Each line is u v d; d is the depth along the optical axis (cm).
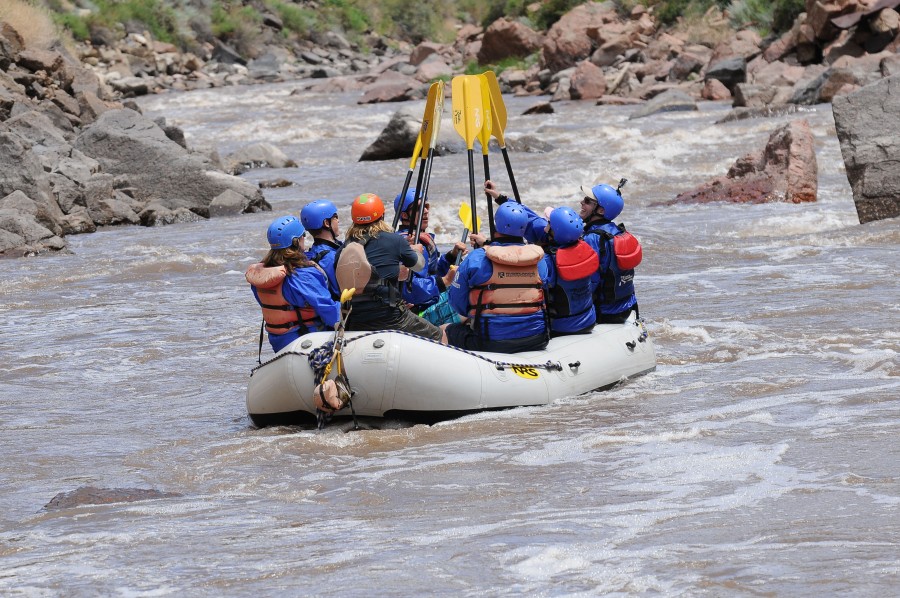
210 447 2453
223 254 5625
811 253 4766
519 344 2673
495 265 2642
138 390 3123
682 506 1800
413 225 2995
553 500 1897
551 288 2781
